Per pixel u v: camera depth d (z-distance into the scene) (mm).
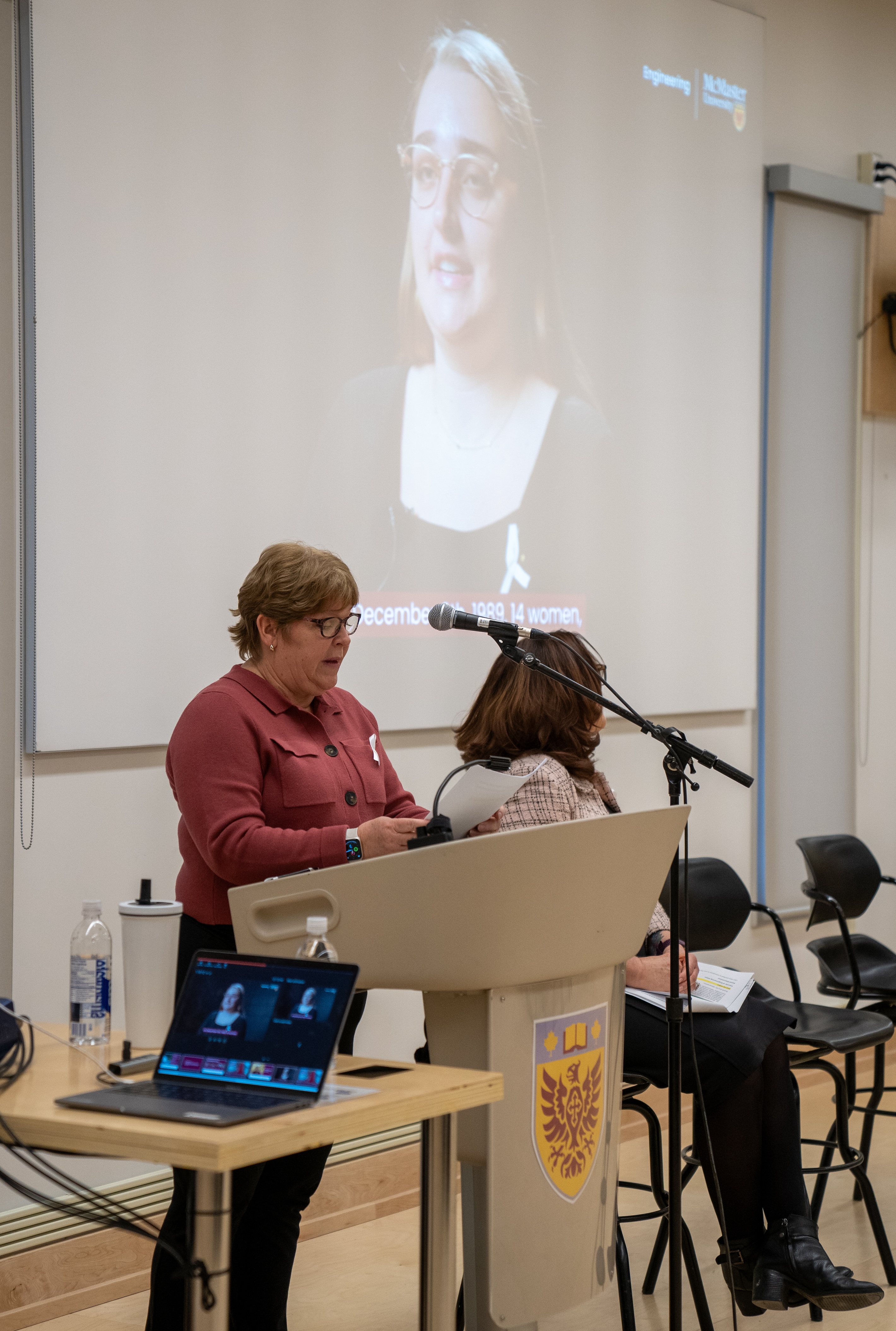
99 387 2912
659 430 4164
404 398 3518
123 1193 2947
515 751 2402
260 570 2217
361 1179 3420
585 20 3936
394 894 1611
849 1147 3062
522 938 1649
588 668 2434
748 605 4426
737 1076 2416
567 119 3898
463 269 3648
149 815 3021
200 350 3092
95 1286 2875
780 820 4578
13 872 2812
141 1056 1665
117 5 2922
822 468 4719
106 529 2926
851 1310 2395
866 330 4836
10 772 2822
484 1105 1681
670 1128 2172
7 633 2816
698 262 4266
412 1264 3115
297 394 3281
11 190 2807
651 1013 2457
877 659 5027
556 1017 1745
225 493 3139
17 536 2820
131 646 2969
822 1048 3041
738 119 4379
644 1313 2826
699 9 4250
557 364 3889
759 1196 2494
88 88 2879
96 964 1751
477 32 3670
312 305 3312
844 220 4773
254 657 2254
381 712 3480
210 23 3092
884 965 3838
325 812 2182
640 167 4094
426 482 3572
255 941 1693
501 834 1575
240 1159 1279
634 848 1733
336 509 3369
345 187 3377
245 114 3166
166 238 3021
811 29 4734
